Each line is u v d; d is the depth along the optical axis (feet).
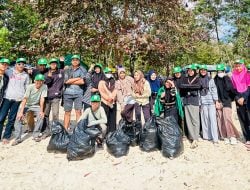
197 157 21.24
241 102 22.84
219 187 17.67
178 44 34.63
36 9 32.30
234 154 21.75
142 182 18.15
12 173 19.30
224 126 24.07
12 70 24.59
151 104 25.63
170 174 18.97
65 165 20.24
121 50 30.66
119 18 31.99
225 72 24.35
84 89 24.39
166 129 21.61
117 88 24.38
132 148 22.66
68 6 30.55
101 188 17.61
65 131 22.71
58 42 31.12
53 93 24.48
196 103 23.76
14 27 55.98
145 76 27.66
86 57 35.37
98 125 22.25
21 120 23.77
